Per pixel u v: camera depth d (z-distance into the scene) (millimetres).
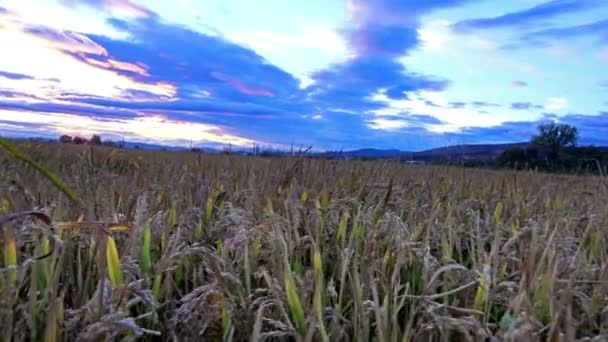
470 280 1909
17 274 1517
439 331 1555
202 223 2877
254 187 3645
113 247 1669
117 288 1563
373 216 2883
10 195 2348
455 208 3490
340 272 2168
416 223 3004
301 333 1494
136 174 4691
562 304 1445
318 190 4074
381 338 1456
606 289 1820
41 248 1776
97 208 2459
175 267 1904
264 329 1668
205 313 1613
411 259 2098
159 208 3090
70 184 3578
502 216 3684
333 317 1586
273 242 2078
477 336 1437
